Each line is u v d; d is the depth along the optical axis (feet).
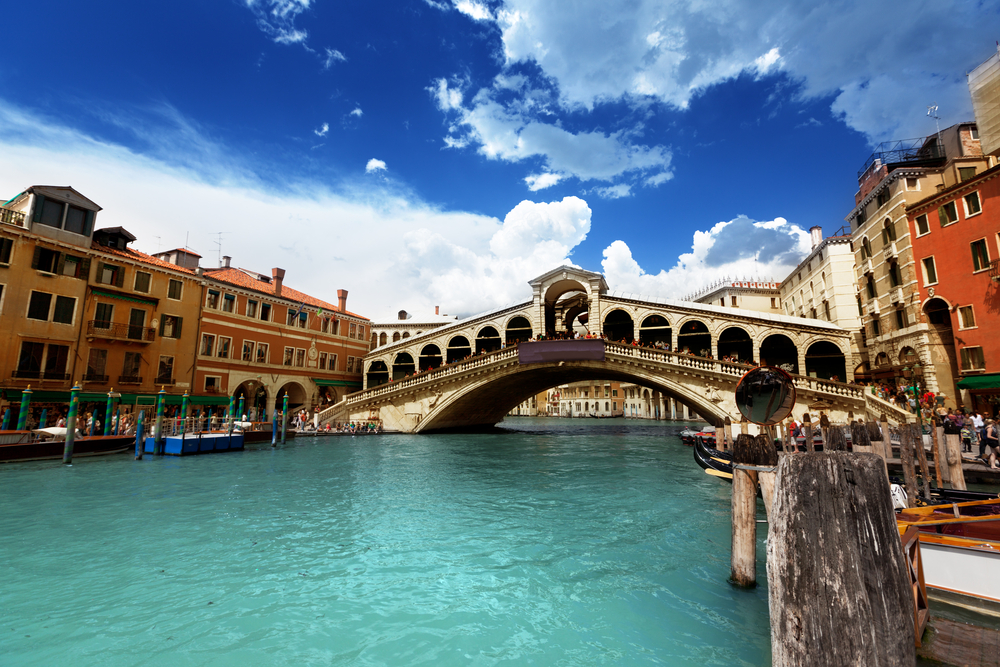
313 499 37.93
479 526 30.25
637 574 21.94
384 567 22.84
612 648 15.55
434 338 129.90
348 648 15.53
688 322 108.27
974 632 13.85
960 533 18.86
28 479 43.98
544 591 20.12
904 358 78.48
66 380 75.51
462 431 134.00
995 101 72.33
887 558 6.07
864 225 90.48
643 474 53.01
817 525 6.45
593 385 278.46
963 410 68.80
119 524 29.43
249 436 80.64
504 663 14.65
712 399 85.30
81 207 78.95
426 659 14.89
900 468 45.88
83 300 78.43
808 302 123.54
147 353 86.58
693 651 15.26
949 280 70.44
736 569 20.13
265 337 109.70
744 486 20.01
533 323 116.67
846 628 6.02
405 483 46.19
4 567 22.02
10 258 70.69
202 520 30.81
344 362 132.16
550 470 56.08
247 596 19.39
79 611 17.79
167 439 64.75
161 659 14.66
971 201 67.87
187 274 93.97
